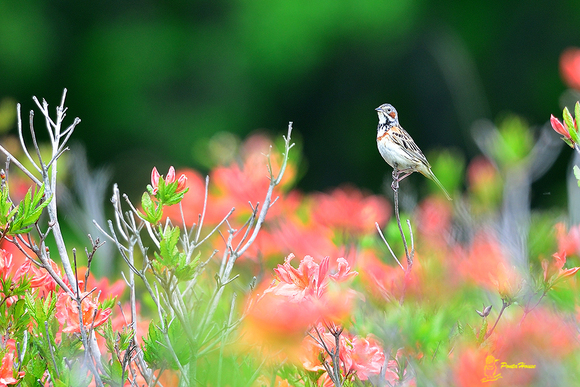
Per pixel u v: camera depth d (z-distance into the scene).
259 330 4.29
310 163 32.88
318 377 5.34
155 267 4.72
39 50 27.94
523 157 9.55
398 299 5.71
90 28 29.53
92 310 5.16
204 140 25.20
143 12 30.08
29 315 5.19
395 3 28.16
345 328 5.41
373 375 5.26
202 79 29.36
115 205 5.36
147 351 4.87
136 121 28.36
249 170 9.45
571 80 9.41
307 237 9.11
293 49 28.47
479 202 9.35
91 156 28.50
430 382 4.50
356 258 7.98
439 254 6.82
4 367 4.79
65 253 5.43
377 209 9.66
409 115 32.84
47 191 5.47
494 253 6.74
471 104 30.58
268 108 30.81
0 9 27.77
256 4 28.70
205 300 5.96
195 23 30.02
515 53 31.97
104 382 5.01
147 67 28.70
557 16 31.45
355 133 32.94
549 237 7.70
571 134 5.48
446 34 31.44
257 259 8.77
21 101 28.48
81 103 28.80
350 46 30.11
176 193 4.96
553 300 6.10
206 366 5.09
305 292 4.80
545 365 4.65
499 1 31.48
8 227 4.87
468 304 6.26
